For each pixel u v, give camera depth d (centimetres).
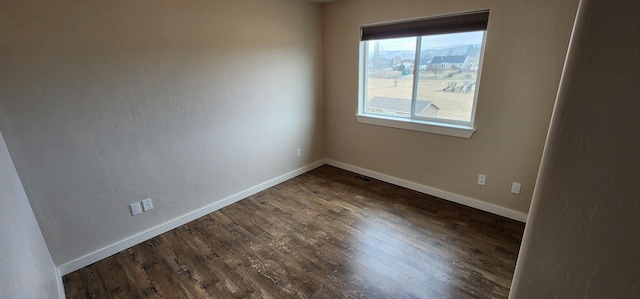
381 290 182
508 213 259
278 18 303
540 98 220
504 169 252
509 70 229
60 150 192
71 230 204
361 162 368
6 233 103
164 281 195
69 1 180
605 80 32
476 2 233
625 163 33
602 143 34
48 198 191
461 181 282
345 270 200
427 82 289
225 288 188
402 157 323
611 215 35
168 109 238
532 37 213
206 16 246
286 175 358
